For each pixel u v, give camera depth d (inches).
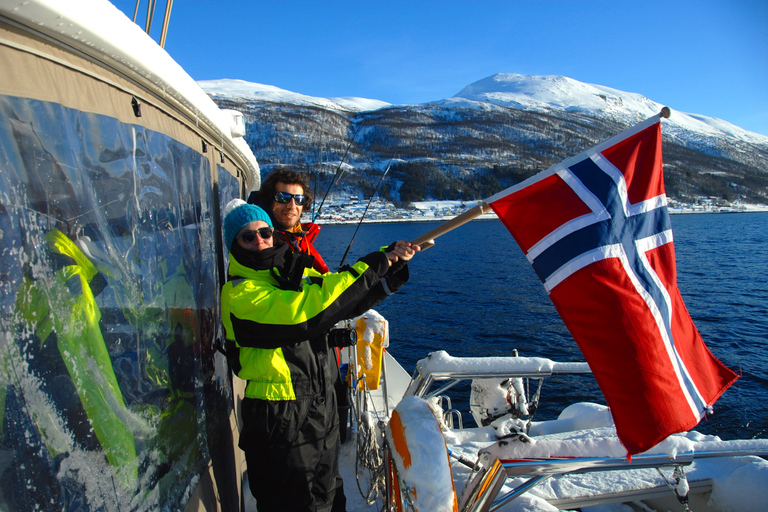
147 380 52.1
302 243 101.7
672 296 75.2
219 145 87.4
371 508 91.8
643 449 65.2
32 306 34.4
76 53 39.8
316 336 67.0
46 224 36.1
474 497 75.3
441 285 1102.4
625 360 68.4
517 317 775.7
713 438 104.3
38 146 35.1
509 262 1505.9
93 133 42.7
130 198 49.5
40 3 31.5
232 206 73.4
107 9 39.9
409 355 600.7
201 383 70.4
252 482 67.7
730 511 89.4
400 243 71.1
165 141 59.7
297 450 64.4
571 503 92.4
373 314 114.6
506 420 102.3
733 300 871.7
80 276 40.3
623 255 73.0
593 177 76.0
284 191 91.1
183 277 64.8
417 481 58.6
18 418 32.8
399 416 69.4
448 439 121.3
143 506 49.5
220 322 85.4
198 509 64.6
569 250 73.0
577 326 71.6
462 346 630.5
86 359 40.8
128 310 48.4
